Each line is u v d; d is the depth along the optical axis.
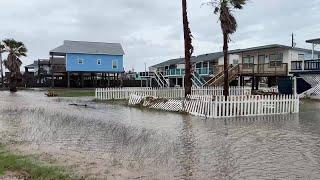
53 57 78.50
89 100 38.38
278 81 43.59
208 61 61.50
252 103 24.02
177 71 58.00
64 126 18.23
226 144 14.20
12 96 46.31
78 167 10.45
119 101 36.16
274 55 46.66
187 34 28.64
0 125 18.56
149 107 29.17
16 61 62.00
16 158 11.14
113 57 76.50
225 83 27.72
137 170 10.33
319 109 28.11
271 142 14.66
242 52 51.41
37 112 25.25
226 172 10.33
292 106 25.62
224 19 27.23
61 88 70.88
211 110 22.92
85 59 74.50
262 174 10.14
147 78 65.94
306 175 10.04
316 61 38.03
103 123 19.66
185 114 24.56
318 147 13.72
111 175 9.76
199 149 13.26
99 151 12.62
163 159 11.62
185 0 28.62
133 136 15.52
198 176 9.91
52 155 11.91
